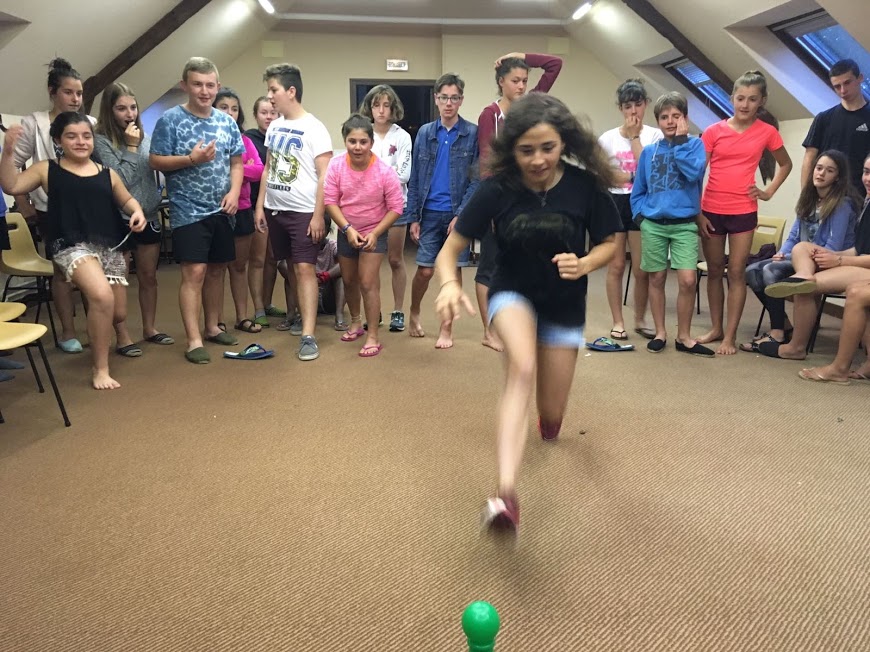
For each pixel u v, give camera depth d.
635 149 3.74
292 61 8.15
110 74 5.69
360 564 1.73
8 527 1.91
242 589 1.63
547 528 1.89
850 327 3.05
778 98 5.45
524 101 1.65
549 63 3.28
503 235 1.78
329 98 8.30
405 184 4.12
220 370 3.36
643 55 6.98
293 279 4.17
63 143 2.99
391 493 2.10
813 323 3.57
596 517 1.96
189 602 1.58
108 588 1.64
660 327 3.72
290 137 3.54
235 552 1.79
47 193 3.02
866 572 1.70
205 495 2.09
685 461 2.32
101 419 2.71
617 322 3.88
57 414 2.76
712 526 1.91
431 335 4.07
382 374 3.29
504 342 1.67
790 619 1.52
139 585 1.65
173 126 3.33
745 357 3.59
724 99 7.02
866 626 1.50
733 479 2.19
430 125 3.62
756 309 4.89
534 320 1.77
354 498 2.07
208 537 1.86
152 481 2.19
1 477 2.21
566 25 7.74
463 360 3.53
